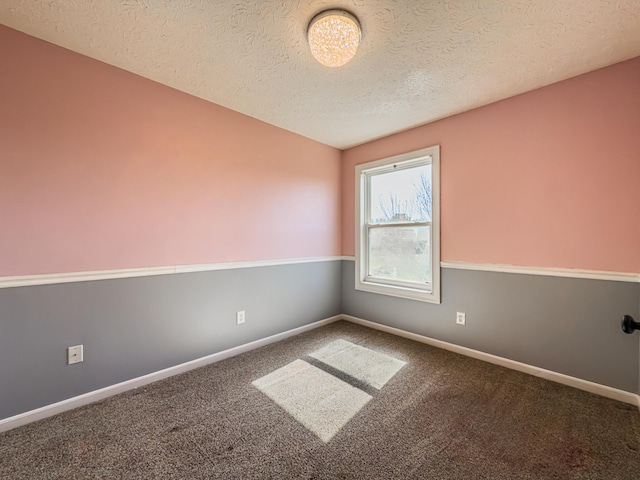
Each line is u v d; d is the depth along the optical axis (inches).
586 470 51.8
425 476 50.5
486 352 97.4
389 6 56.0
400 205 125.0
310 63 74.7
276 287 116.4
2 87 61.6
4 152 61.9
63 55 68.5
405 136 119.5
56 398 68.0
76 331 70.7
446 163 106.8
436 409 70.2
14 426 62.5
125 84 77.7
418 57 72.0
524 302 89.4
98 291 74.0
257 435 60.8
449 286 106.6
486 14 57.9
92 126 72.7
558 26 61.0
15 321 63.2
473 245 100.3
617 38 64.5
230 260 101.3
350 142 134.6
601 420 65.8
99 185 73.9
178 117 88.1
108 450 56.3
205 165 94.4
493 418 66.7
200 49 69.1
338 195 143.5
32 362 65.1
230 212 101.1
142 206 81.3
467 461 53.9
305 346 110.3
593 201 77.5
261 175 110.6
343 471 51.6
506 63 74.3
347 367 92.7
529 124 87.8
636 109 71.5
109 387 75.7
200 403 72.4
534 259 87.4
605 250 76.0
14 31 62.7
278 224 116.9
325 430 62.4
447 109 100.2
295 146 123.0
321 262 135.4
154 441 58.8
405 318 120.6
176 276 88.2
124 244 78.1
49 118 66.9
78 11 57.0
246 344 105.9
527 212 88.5
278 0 54.4
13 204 62.9
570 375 81.3
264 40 65.9
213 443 58.3
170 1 54.5
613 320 75.0
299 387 80.3
